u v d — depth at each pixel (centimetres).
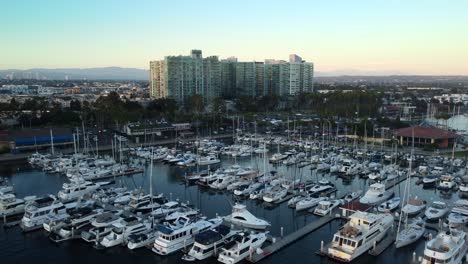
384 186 8200
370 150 13125
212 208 7606
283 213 7275
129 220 6106
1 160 11531
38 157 11512
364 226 5506
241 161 12231
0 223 6644
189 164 11412
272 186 8531
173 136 16638
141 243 5631
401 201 7838
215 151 13175
